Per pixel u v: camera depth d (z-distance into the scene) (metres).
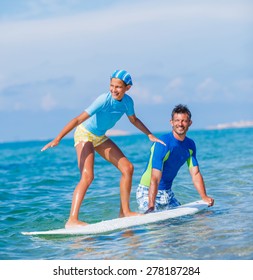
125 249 5.52
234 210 7.37
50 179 12.71
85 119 6.77
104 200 8.89
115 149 7.25
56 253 5.58
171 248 5.44
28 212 8.13
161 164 7.53
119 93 6.80
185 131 7.53
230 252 5.20
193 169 7.80
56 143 6.56
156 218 6.89
